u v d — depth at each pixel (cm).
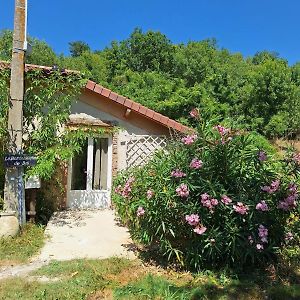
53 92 784
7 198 662
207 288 436
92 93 966
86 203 958
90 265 512
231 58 4147
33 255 564
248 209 463
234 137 514
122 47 4456
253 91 2166
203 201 459
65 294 407
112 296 408
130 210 570
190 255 493
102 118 974
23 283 440
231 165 494
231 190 490
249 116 2144
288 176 518
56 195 903
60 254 572
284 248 527
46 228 728
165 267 515
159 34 4438
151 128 1008
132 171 657
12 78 676
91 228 741
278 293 421
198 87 2014
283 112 2138
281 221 510
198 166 472
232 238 470
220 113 1922
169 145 582
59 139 779
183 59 3662
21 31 677
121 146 987
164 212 489
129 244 632
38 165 700
